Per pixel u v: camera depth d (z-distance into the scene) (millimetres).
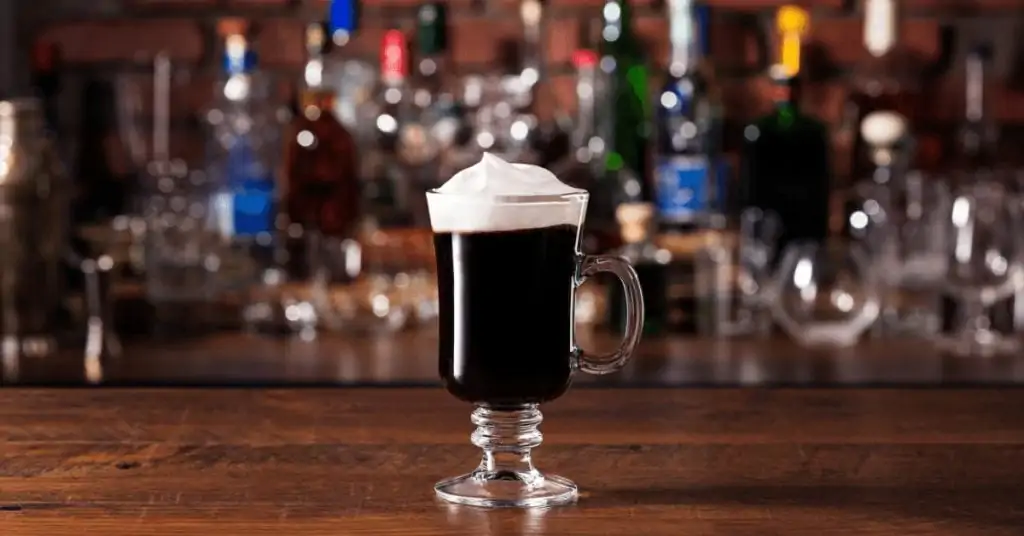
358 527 1009
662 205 1958
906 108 2168
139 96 2174
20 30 2178
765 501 1063
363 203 2027
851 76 2168
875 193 1975
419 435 1240
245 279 1904
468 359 1057
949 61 2168
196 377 1554
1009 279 1768
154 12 2176
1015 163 2166
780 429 1264
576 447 1202
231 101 2094
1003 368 1604
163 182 2023
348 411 1330
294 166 1964
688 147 2055
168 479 1112
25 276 1747
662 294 1822
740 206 2051
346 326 1856
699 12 2070
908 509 1047
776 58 2131
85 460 1163
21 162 1745
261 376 1558
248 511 1040
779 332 1854
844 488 1093
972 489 1092
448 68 2174
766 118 2004
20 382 1520
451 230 1058
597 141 1994
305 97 1979
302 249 1904
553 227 1054
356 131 2041
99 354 1700
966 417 1310
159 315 1900
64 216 1791
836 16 2172
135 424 1278
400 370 1588
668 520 1024
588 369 1076
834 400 1381
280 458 1169
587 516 1032
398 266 1895
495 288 1050
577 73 2152
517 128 2004
